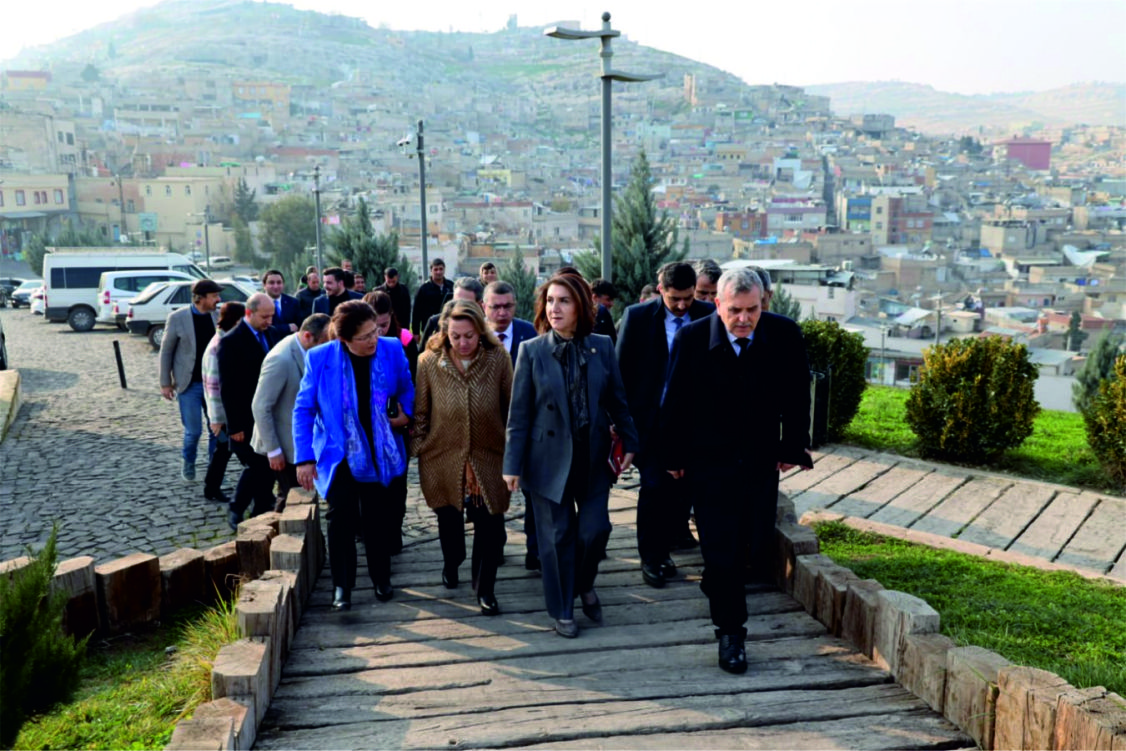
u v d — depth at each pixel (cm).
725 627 427
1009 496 843
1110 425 871
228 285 2211
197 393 895
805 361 437
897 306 10294
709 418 430
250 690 363
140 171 16038
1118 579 611
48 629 331
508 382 496
